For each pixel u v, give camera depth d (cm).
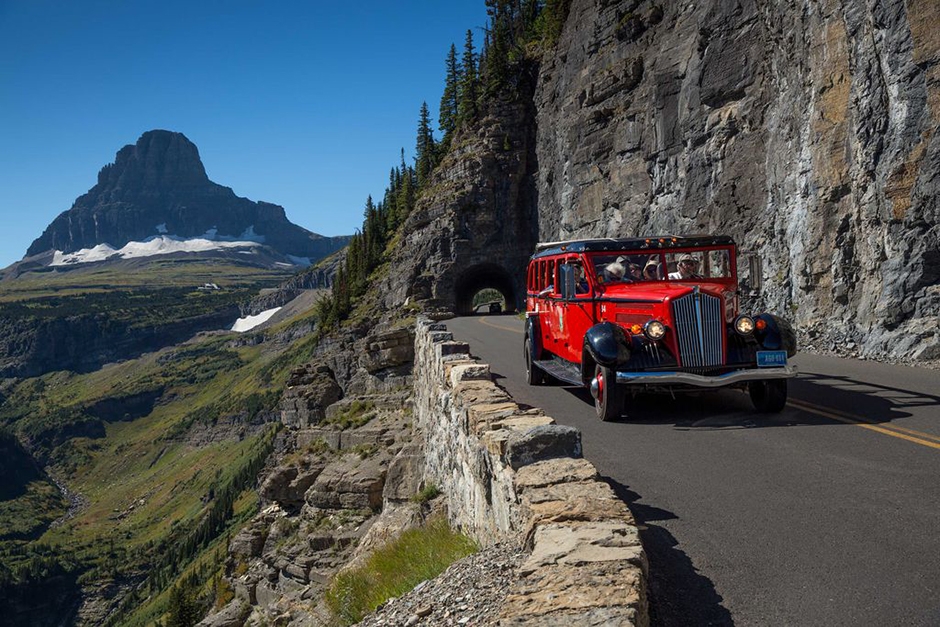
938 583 417
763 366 936
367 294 10738
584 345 994
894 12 1725
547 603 333
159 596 13925
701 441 835
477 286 9262
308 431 4775
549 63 7244
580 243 1144
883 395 1095
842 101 1975
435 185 9088
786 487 632
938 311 1569
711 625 384
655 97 4088
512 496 559
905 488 609
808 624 379
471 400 850
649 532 540
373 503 3556
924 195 1627
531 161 8350
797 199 2227
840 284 1917
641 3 5041
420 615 489
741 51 3142
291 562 3594
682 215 3581
